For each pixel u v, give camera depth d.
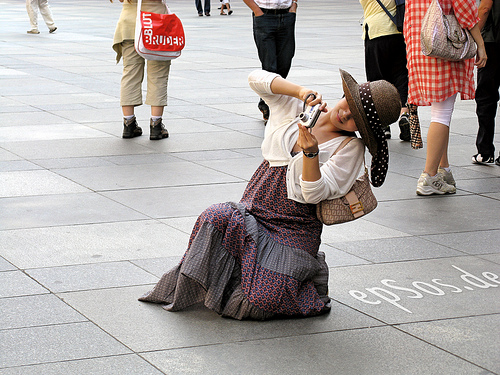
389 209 6.02
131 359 3.49
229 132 8.77
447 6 6.22
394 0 8.55
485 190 6.66
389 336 3.79
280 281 3.85
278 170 3.96
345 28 23.53
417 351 3.64
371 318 4.00
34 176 6.69
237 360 3.51
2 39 19.17
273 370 3.42
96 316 3.94
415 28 6.41
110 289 4.29
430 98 6.30
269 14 9.23
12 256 4.77
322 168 3.75
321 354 3.59
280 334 3.79
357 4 37.00
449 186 6.49
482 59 6.36
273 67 9.45
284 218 3.96
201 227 3.90
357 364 3.50
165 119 9.48
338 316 4.02
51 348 3.57
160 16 7.92
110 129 8.81
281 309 3.90
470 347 3.69
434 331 3.86
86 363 3.44
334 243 5.17
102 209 5.79
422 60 6.33
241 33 21.66
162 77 8.23
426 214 5.91
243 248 3.90
